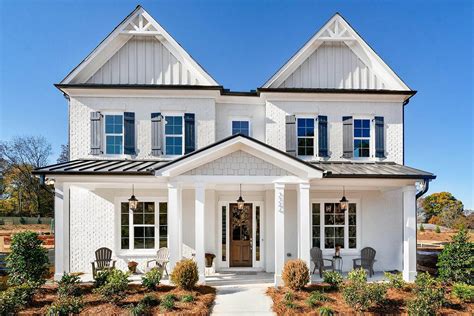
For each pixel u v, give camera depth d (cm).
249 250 1470
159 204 1441
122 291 982
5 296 885
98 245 1393
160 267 1248
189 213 1423
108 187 1393
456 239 1131
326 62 1506
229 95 1478
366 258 1344
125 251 1410
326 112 1485
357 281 991
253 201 1477
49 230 3856
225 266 1456
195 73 1461
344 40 1493
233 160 1154
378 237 1456
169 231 1141
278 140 1466
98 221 1400
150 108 1448
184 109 1451
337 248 1375
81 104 1432
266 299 1011
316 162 1455
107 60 1452
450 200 4966
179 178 1146
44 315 870
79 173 1141
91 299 976
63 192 1152
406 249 1199
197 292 1041
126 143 1418
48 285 1108
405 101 1514
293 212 1435
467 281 1077
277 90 1443
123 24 1434
